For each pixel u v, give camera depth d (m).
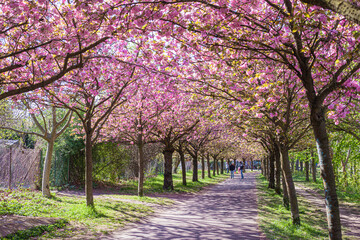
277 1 8.03
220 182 34.53
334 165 21.11
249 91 9.28
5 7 7.05
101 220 10.77
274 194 20.44
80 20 7.51
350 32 6.41
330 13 6.30
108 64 10.95
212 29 6.62
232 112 11.85
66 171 22.61
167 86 10.13
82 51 7.25
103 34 7.59
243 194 21.00
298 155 30.36
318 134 6.42
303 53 6.30
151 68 10.07
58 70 10.53
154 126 18.55
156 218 11.81
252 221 11.11
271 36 6.74
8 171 19.64
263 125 11.39
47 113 21.50
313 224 11.34
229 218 11.80
